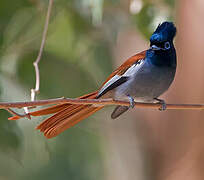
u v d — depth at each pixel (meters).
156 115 15.60
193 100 14.94
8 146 11.68
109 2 13.29
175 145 15.30
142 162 15.96
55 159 14.58
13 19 13.12
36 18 13.31
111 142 16.25
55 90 13.34
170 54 9.52
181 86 15.02
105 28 13.79
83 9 13.18
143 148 15.79
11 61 13.02
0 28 12.80
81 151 14.84
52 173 14.74
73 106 9.20
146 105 9.38
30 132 12.98
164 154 15.46
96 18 10.64
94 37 14.04
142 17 12.02
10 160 14.62
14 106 7.78
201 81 14.84
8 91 12.68
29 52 13.20
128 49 16.14
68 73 13.59
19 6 12.90
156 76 9.52
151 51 9.55
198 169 14.87
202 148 14.89
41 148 13.34
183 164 15.07
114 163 16.44
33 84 13.07
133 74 9.62
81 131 14.66
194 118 15.06
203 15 14.46
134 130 16.12
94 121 14.95
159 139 15.59
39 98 13.09
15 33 13.20
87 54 14.18
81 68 13.73
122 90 9.78
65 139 14.38
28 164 14.62
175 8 12.12
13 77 12.99
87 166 15.11
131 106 9.27
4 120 11.61
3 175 14.79
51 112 9.02
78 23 13.77
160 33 9.50
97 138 15.27
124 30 14.14
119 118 16.06
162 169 15.48
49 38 13.64
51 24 13.56
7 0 12.80
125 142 16.22
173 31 9.59
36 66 9.62
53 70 13.42
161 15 11.98
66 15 13.62
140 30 12.09
